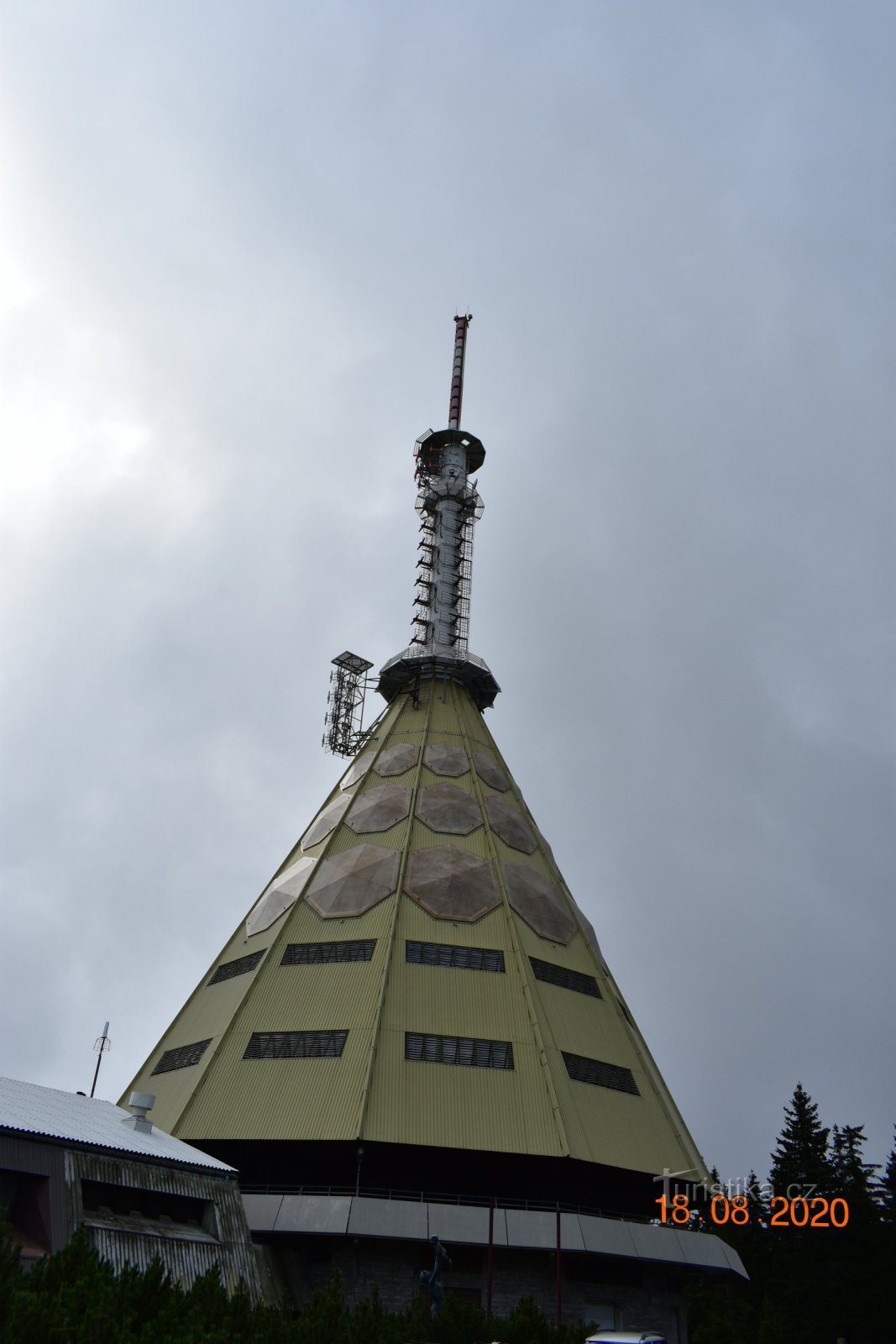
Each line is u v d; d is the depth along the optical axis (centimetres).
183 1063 5034
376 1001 4753
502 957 5162
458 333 9481
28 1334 1725
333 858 5772
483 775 6488
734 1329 6103
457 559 8044
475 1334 2830
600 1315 4191
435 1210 4056
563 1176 4506
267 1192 4334
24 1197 2755
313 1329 2202
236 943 5734
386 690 7581
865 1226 6600
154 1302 2091
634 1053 5281
